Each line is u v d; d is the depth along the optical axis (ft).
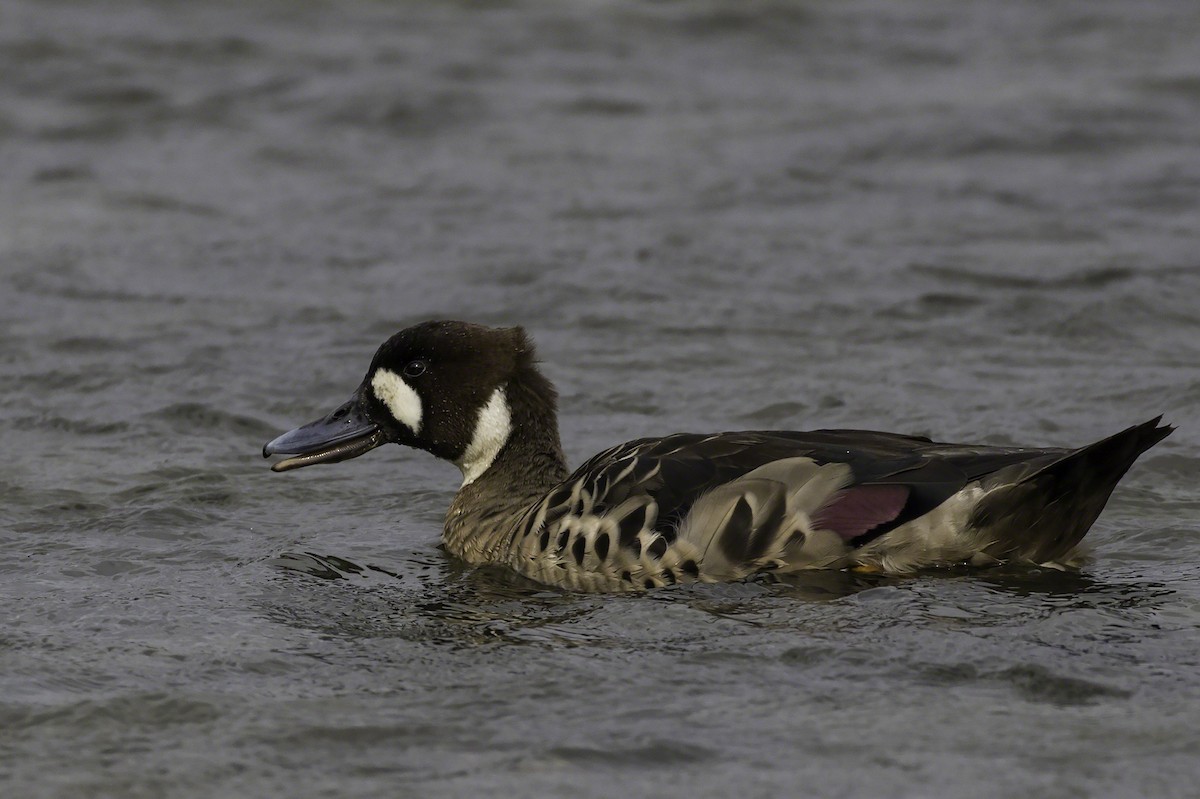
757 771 25.94
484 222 72.69
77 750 27.25
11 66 97.09
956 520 33.68
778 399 51.11
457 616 33.91
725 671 29.96
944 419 48.80
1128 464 32.86
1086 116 86.94
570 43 103.35
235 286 64.75
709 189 76.89
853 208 74.18
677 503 34.71
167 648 31.86
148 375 54.34
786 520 34.04
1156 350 55.93
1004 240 69.05
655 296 62.18
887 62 99.50
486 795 25.39
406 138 86.89
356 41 103.40
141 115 90.38
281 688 29.76
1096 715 27.66
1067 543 34.50
